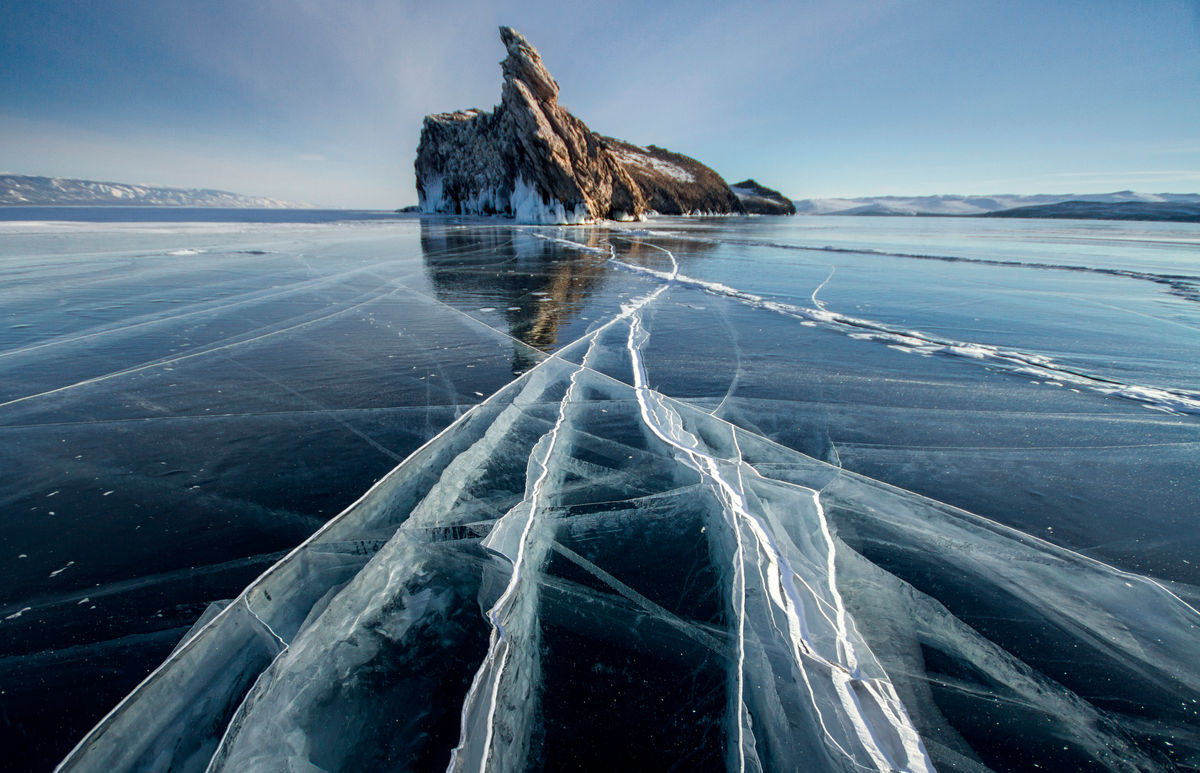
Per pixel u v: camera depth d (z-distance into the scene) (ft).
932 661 3.89
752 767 3.11
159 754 3.22
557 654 3.93
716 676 3.77
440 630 4.15
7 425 8.14
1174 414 8.54
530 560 4.99
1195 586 4.66
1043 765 3.16
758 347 12.58
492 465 6.91
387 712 3.48
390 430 8.09
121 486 6.46
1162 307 16.67
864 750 3.24
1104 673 3.80
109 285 19.69
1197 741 3.29
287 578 4.68
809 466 6.88
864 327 14.37
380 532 5.39
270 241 38.52
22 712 3.58
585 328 14.44
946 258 30.76
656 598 4.53
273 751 3.18
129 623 4.34
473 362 11.46
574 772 3.10
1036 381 10.12
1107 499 6.10
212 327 14.19
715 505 5.93
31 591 4.69
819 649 3.97
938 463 6.98
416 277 23.15
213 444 7.57
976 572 4.84
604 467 6.85
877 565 4.92
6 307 15.96
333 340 13.08
